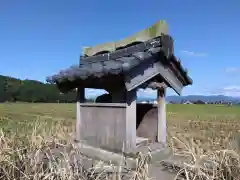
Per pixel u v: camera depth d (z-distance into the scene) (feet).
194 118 55.93
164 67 15.72
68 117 55.52
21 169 10.44
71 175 9.89
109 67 13.21
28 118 49.14
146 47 15.28
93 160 13.35
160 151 15.52
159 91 16.80
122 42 16.99
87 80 16.22
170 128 36.14
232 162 10.91
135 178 10.30
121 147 14.25
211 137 26.78
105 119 15.47
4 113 63.41
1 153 11.01
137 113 18.92
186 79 17.21
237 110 85.20
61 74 16.93
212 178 10.04
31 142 13.51
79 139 17.35
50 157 11.71
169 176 11.62
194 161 11.01
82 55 19.62
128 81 13.25
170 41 15.08
